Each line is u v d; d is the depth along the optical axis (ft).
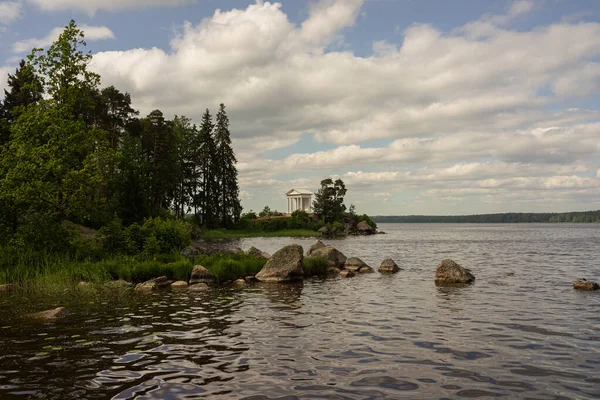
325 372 24.22
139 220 145.69
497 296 51.01
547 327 35.04
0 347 29.45
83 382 22.63
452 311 42.16
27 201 81.66
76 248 80.89
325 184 392.06
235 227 304.91
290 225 339.36
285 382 22.62
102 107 191.42
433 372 24.17
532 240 208.64
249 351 28.48
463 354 27.61
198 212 284.41
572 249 140.15
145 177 209.05
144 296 53.21
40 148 83.20
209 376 23.58
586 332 33.32
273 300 49.93
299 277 70.44
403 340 31.19
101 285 61.05
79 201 89.15
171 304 47.26
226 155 288.71
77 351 28.45
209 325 36.52
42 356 27.27
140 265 68.80
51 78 92.07
